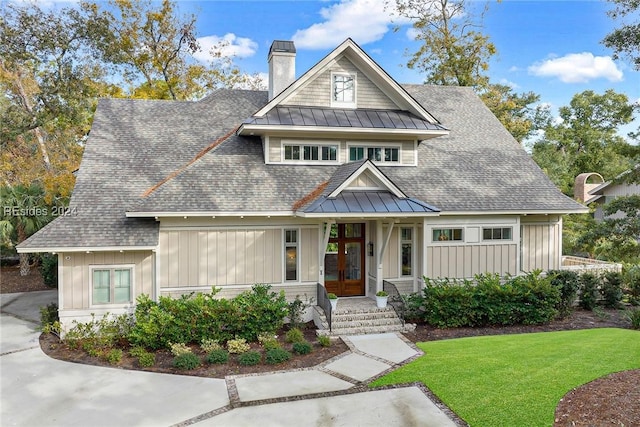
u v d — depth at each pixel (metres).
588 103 49.69
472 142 20.45
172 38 33.56
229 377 11.03
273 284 16.09
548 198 17.83
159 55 33.41
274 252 16.08
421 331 14.98
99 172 16.75
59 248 13.60
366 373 11.12
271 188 16.36
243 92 21.61
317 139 17.81
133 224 14.99
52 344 13.62
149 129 19.00
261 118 16.64
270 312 14.08
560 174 39.78
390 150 18.42
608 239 18.11
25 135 32.22
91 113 32.28
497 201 17.19
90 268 14.38
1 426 8.59
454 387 9.84
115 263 14.61
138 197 16.02
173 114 19.95
